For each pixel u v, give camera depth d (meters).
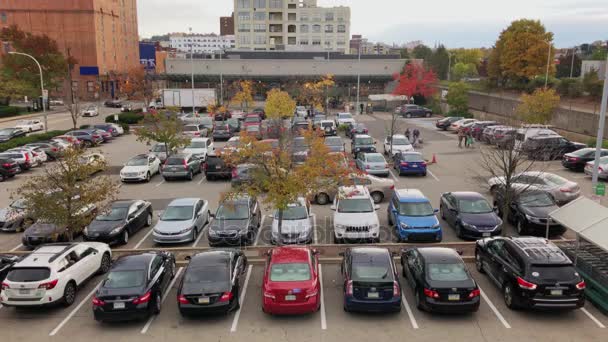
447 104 65.81
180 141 32.62
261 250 17.86
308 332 12.56
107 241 18.58
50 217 16.94
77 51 89.00
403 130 48.97
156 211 23.38
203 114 64.12
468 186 26.91
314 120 49.28
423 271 13.41
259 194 17.28
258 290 15.10
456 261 13.57
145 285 13.17
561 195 22.36
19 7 87.00
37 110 70.69
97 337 12.60
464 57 126.75
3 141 42.72
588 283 14.14
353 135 39.25
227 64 80.94
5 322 13.53
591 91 48.84
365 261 13.60
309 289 12.80
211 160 29.33
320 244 18.06
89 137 42.16
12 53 64.38
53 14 87.69
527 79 63.75
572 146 32.19
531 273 12.89
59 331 12.97
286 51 86.12
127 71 92.94
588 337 12.15
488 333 12.38
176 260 17.27
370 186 24.16
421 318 13.18
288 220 18.66
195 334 12.62
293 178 16.61
